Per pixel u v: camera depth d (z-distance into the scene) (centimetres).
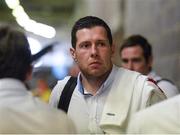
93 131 317
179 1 714
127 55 488
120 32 1295
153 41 911
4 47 248
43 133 243
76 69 521
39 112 247
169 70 779
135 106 313
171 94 455
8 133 240
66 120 252
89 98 328
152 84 321
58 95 340
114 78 328
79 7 2136
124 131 310
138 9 1080
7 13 1923
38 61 297
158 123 246
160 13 847
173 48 754
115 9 1350
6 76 250
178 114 244
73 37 326
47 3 2145
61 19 2420
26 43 254
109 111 313
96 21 320
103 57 317
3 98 246
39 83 657
